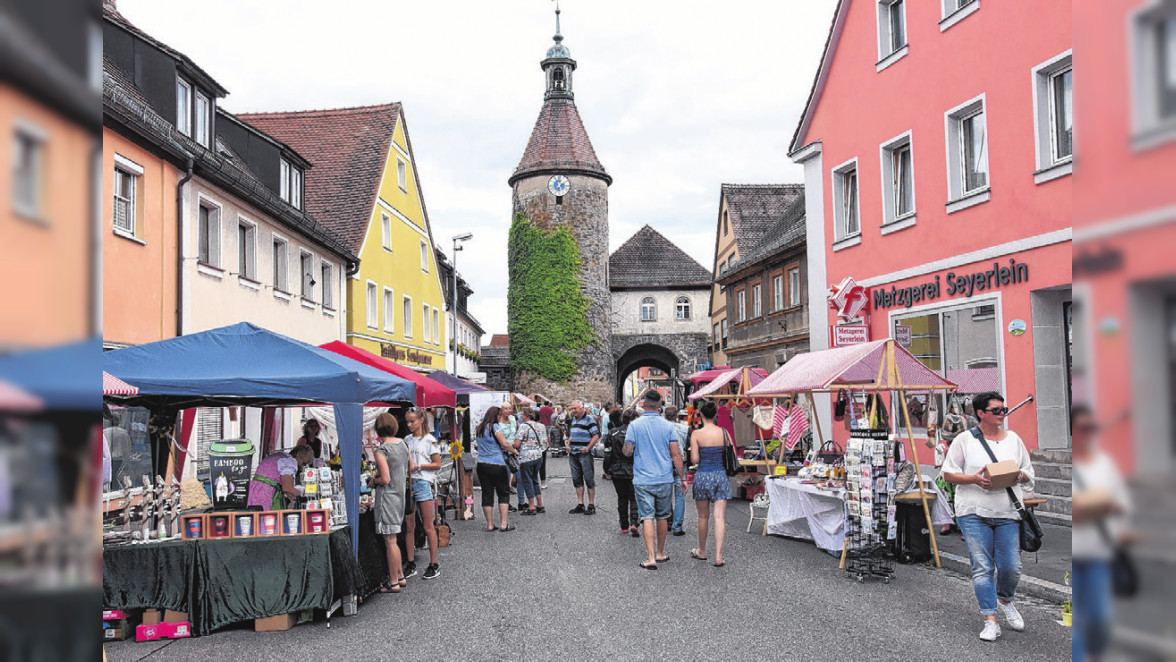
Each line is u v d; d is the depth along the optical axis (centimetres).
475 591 824
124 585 684
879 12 1642
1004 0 1297
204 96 1680
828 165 1855
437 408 1722
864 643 594
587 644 610
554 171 4584
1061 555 837
